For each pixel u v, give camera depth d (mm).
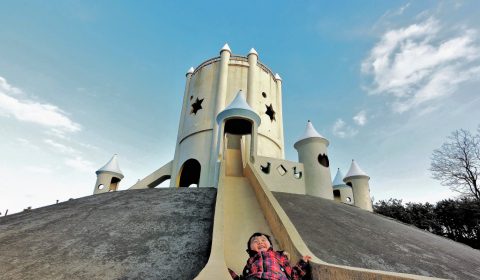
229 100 20422
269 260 3258
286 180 15883
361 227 10172
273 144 20625
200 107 21016
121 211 8906
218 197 7574
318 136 18078
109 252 5949
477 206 27641
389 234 10133
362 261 6609
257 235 3736
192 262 5520
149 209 9000
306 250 4727
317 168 16984
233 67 22094
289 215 9750
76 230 7340
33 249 6141
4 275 4957
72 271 5117
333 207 13008
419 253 8234
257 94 21391
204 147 18609
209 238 6676
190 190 11656
